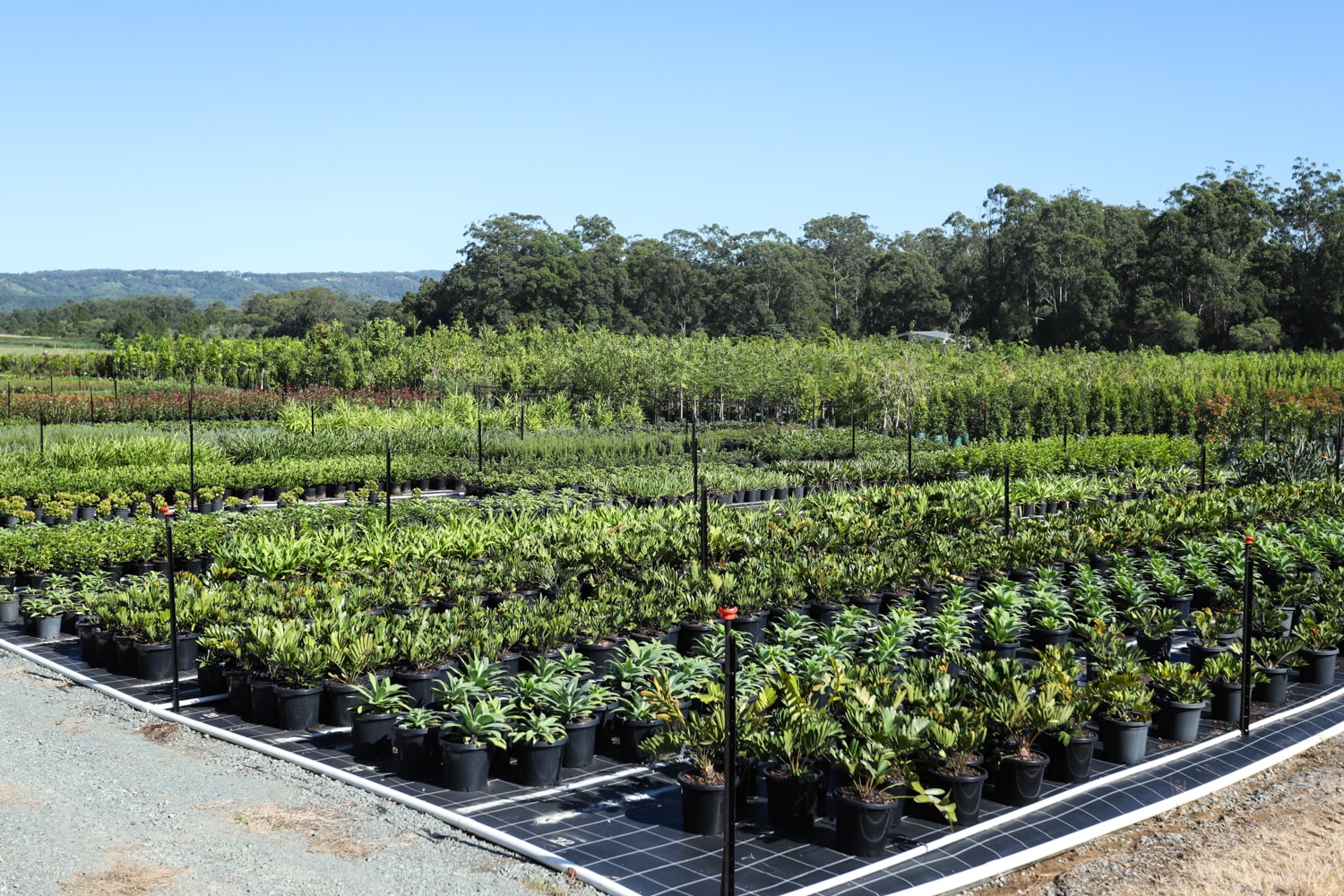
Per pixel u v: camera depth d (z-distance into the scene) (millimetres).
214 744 12016
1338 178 97500
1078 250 97562
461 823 9766
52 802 10039
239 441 34688
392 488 32844
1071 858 9445
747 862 9086
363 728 11359
